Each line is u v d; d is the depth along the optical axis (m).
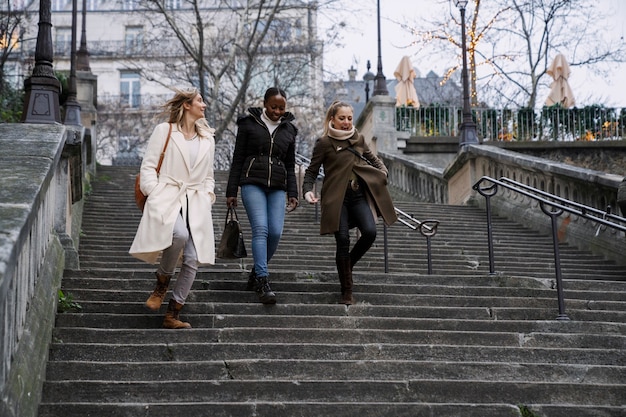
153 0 25.02
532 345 5.74
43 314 5.00
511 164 13.90
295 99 30.92
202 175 5.80
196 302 6.25
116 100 44.66
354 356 5.39
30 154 5.12
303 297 6.46
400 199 19.66
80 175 8.58
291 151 6.62
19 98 20.11
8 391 3.62
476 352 5.48
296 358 5.32
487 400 4.90
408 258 9.94
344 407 4.61
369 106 21.59
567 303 6.68
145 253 5.50
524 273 9.27
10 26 21.36
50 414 4.32
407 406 4.64
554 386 4.95
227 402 4.63
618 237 10.64
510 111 21.39
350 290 6.35
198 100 5.88
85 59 20.78
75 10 16.11
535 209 13.01
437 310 6.27
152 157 5.71
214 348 5.25
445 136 21.33
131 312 5.97
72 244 7.58
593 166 18.97
